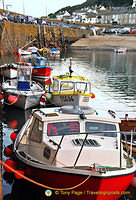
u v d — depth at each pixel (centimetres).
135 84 2555
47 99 1523
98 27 11381
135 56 6012
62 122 657
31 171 630
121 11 15150
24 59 2478
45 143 630
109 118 664
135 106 1702
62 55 5900
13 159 732
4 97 1558
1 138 1041
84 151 597
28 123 889
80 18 15838
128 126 1063
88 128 658
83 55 6019
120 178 568
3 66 2561
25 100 1434
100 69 3678
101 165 600
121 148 621
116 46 8250
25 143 755
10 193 679
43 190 631
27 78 1516
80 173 556
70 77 1498
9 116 1358
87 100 1429
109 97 1959
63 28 7869
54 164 597
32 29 6272
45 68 2086
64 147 605
